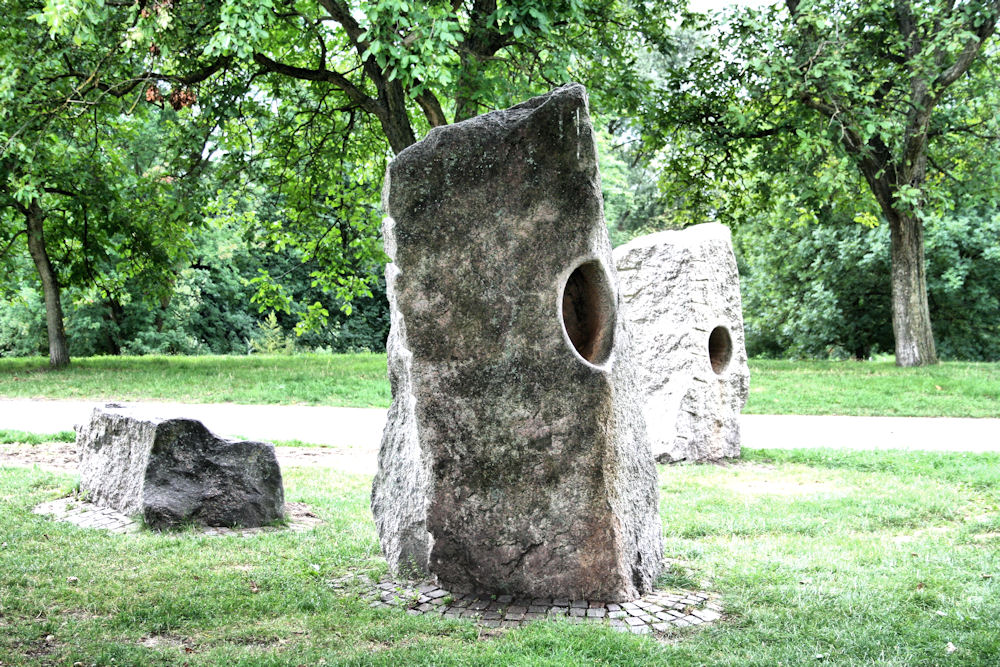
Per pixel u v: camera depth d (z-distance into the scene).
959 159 22.19
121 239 30.06
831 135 17.92
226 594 5.28
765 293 35.16
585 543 5.24
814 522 7.43
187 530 6.89
